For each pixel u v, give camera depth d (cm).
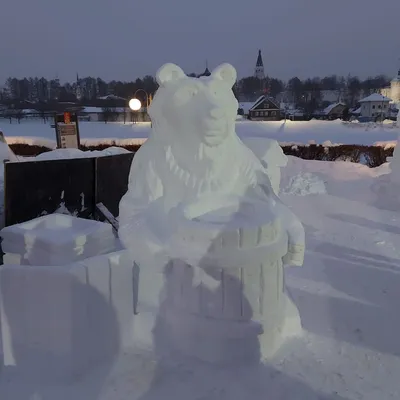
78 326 266
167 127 291
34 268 260
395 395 266
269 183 316
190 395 261
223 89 292
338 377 282
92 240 322
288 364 294
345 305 392
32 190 482
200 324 291
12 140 2569
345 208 824
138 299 313
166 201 295
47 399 250
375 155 1744
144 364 288
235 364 290
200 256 276
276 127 3791
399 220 729
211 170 291
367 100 5959
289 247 311
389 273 477
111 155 585
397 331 344
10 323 267
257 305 290
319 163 1364
